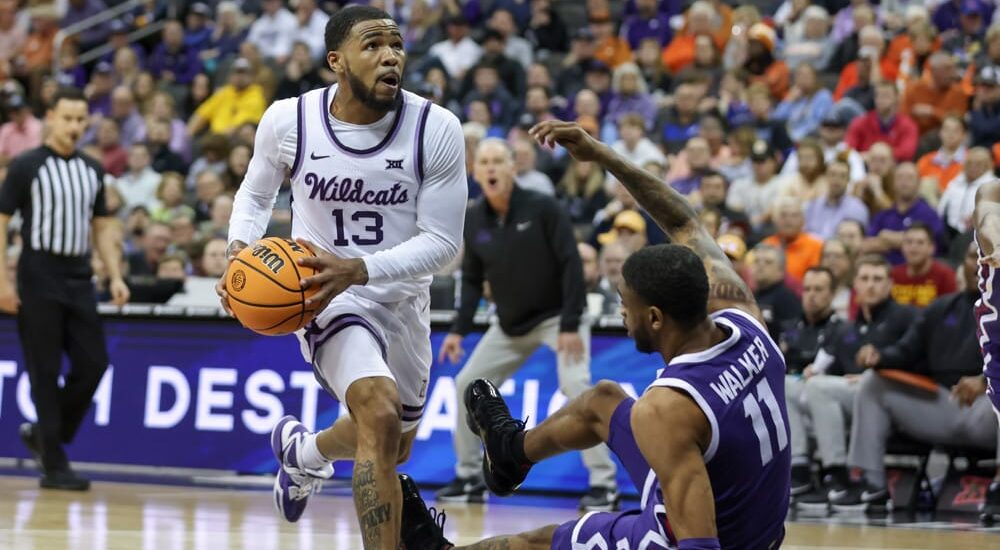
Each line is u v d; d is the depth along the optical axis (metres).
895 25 19.81
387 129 6.72
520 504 11.64
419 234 6.84
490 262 11.66
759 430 5.35
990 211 6.54
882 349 11.62
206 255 14.77
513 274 11.57
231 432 13.38
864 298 12.14
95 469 13.63
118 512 10.00
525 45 21.06
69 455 13.97
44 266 11.75
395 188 6.75
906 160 16.97
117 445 13.80
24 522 9.14
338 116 6.76
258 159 6.97
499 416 6.25
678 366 5.32
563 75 20.22
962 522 10.96
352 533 9.16
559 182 17.72
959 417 11.48
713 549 5.08
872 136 17.25
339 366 6.66
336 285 6.44
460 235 6.88
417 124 6.73
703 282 5.40
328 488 12.53
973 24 19.08
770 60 19.59
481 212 11.73
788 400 12.16
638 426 5.22
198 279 14.49
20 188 11.71
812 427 12.41
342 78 6.63
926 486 12.05
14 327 14.23
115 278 12.18
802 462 12.05
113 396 13.88
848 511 11.67
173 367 13.67
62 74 23.92
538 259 11.50
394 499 6.32
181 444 13.54
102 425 13.89
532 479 12.55
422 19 22.66
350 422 7.34
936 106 17.58
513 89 20.17
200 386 13.54
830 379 12.04
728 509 5.36
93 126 21.83
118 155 20.34
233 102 21.36
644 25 21.55
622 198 15.44
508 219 11.54
